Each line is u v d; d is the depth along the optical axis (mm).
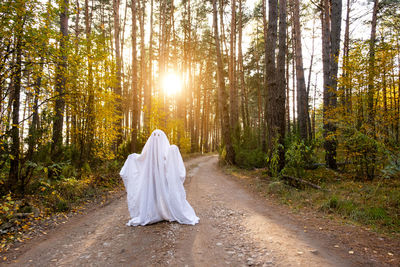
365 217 4148
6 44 4902
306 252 2967
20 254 3045
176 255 2959
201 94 34469
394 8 11844
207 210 5176
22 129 5484
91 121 7812
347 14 14719
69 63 6324
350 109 6867
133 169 4395
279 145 8258
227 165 13938
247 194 6930
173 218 4289
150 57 24578
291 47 21656
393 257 2754
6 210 3949
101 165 9102
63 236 3674
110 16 22375
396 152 5406
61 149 6809
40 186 5512
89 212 5062
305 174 7559
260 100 27047
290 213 4852
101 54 7582
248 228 3963
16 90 5441
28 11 4938
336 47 8680
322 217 4449
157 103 15172
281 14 8680
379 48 6227
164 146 4496
